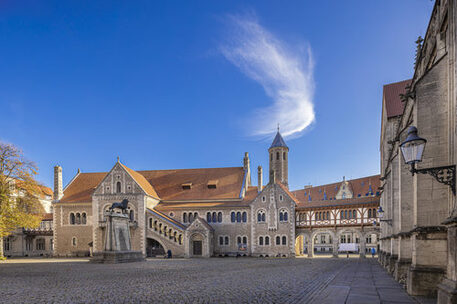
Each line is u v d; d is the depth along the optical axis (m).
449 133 11.50
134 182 55.84
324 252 74.62
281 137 76.81
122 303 12.89
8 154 46.69
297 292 14.95
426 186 12.27
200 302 12.84
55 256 58.53
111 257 37.19
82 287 17.41
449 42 11.28
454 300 8.05
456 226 8.43
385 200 31.00
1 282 20.09
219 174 64.44
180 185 63.69
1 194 44.88
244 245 55.16
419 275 12.56
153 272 25.73
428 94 12.22
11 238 67.75
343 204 50.03
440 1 12.39
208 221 57.47
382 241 33.75
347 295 13.55
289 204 53.75
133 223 53.97
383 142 37.94
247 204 56.28
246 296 14.02
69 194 61.38
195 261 41.09
